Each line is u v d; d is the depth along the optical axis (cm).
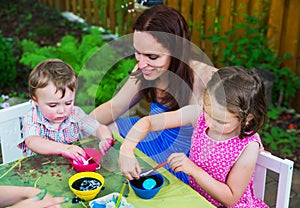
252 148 160
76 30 548
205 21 404
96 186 147
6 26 559
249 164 158
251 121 158
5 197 142
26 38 518
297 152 306
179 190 149
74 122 183
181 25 169
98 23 545
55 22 575
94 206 136
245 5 376
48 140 175
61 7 614
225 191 156
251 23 367
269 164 163
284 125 338
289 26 351
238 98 151
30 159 168
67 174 158
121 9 476
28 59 371
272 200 259
